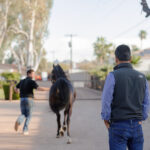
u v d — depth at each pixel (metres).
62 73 7.89
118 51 3.38
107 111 3.17
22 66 55.28
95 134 8.00
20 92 7.82
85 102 17.33
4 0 37.72
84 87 41.59
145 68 47.06
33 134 7.96
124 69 3.29
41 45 40.91
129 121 3.13
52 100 7.20
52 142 7.02
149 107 3.39
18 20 40.22
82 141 7.15
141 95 3.25
